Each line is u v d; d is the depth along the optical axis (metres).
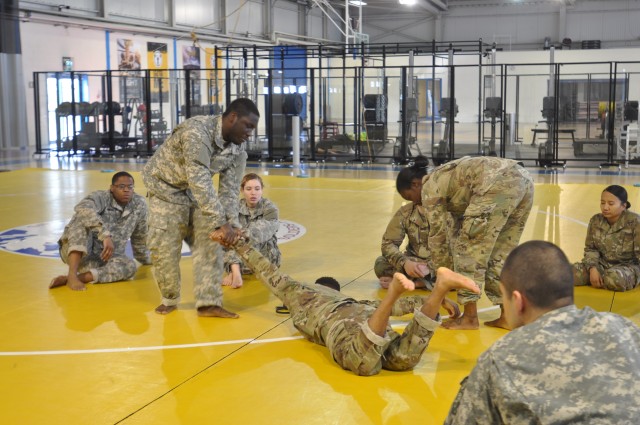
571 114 23.08
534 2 39.53
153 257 5.42
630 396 2.02
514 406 2.08
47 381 4.15
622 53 29.92
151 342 4.83
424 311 4.02
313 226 9.47
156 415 3.69
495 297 5.05
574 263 6.48
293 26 37.59
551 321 2.15
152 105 24.39
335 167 18.28
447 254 5.02
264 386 4.05
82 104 21.28
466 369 4.28
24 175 15.74
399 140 20.22
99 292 6.13
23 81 23.91
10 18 23.08
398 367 4.21
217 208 4.93
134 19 27.45
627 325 2.20
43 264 7.26
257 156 20.05
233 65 32.00
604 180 14.88
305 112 21.97
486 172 4.80
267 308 5.65
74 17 24.80
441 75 30.73
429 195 4.96
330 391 3.96
